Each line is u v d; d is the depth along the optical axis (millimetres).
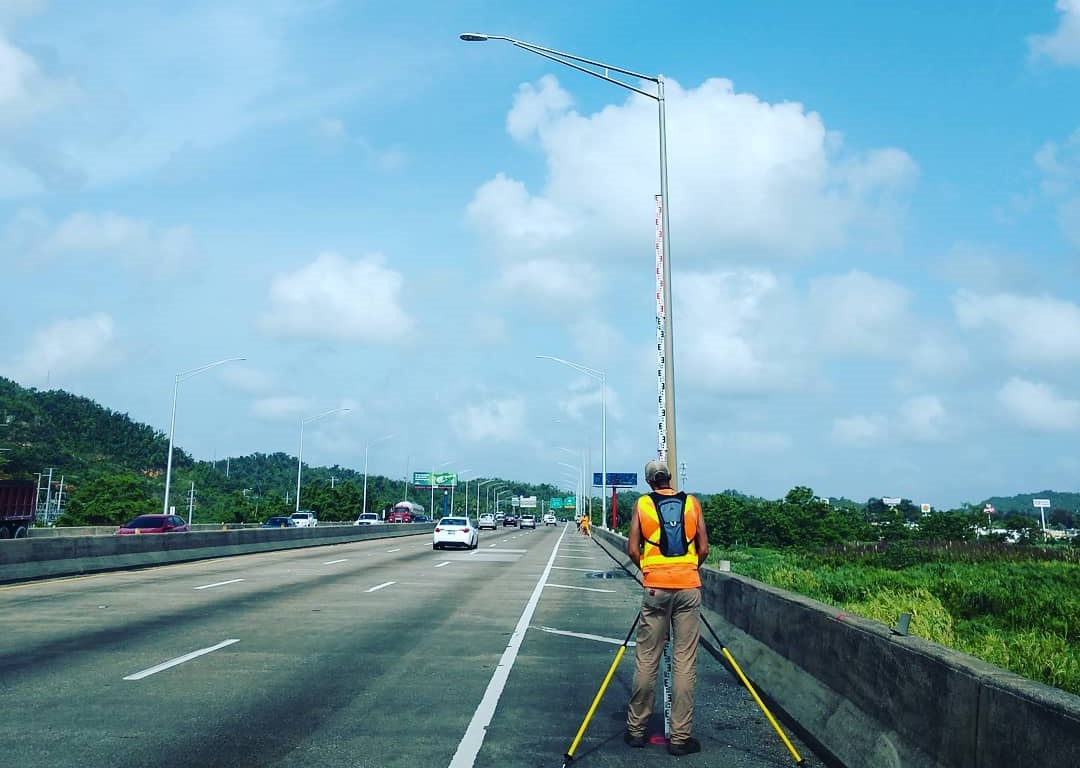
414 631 12609
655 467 7246
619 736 7082
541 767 6137
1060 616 14062
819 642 7238
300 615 14172
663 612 6809
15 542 19812
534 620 14234
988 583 18594
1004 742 4148
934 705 4941
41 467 150000
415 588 19531
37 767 5891
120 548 24656
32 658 9930
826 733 6414
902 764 5121
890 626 6215
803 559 28953
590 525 71875
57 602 15531
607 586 21344
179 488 162625
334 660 10094
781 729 6770
